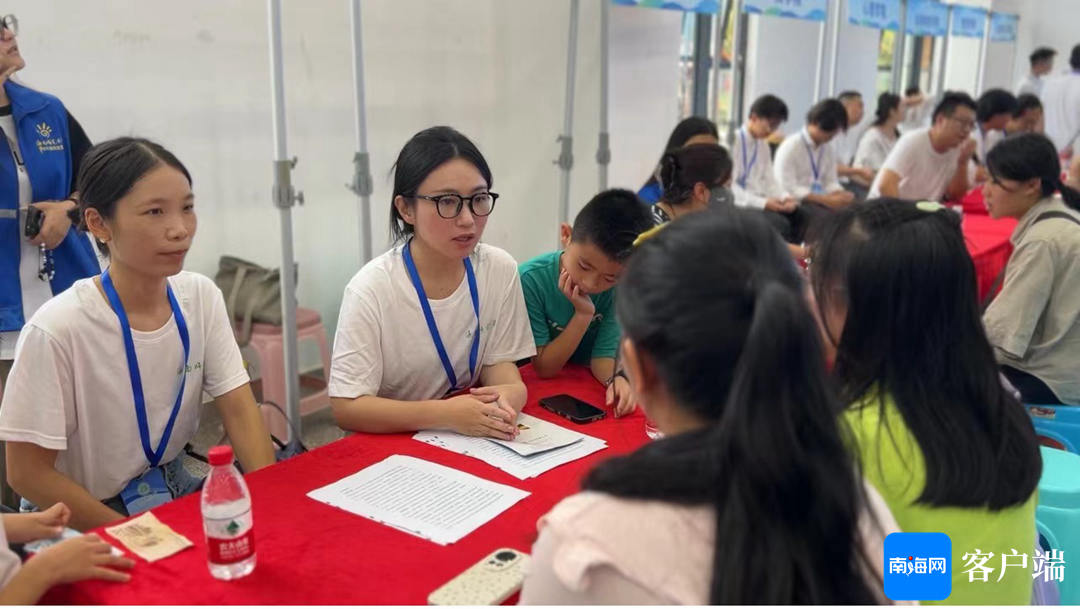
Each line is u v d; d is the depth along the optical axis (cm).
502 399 160
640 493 73
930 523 96
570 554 72
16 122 204
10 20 251
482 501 127
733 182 469
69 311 142
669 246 77
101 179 136
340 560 109
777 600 67
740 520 68
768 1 412
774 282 71
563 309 196
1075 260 225
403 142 385
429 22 381
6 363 208
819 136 482
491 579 102
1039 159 233
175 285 157
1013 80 891
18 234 205
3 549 100
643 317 76
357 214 378
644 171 486
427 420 153
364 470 138
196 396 162
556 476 137
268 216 347
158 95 304
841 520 70
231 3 319
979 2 671
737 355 72
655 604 70
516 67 414
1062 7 852
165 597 100
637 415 169
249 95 331
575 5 367
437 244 161
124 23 291
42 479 143
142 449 155
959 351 97
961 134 428
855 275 98
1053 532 158
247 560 105
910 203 104
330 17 350
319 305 374
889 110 564
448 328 174
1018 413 101
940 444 94
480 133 415
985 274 320
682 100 570
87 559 103
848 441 73
